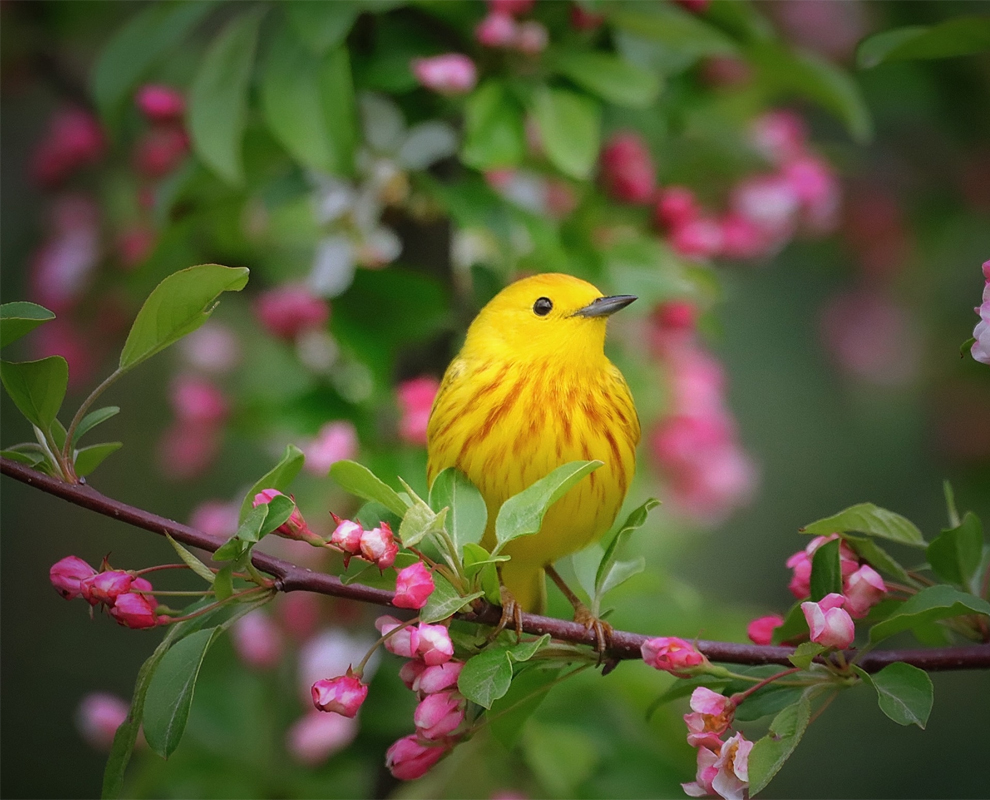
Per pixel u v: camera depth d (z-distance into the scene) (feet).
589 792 30.96
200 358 39.63
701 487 38.65
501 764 32.32
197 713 33.24
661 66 33.37
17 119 48.73
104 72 30.96
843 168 43.57
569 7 29.94
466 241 34.40
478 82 30.04
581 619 27.09
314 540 18.75
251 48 28.96
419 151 31.22
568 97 28.86
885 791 46.19
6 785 44.09
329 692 18.40
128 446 47.88
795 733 17.92
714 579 50.24
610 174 33.81
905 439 50.75
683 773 31.68
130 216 40.34
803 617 20.89
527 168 33.09
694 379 38.47
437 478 20.77
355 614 35.09
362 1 27.58
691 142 37.40
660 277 33.32
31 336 42.27
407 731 31.48
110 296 39.93
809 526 20.56
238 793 31.94
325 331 33.86
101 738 32.01
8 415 43.50
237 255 36.47
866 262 49.70
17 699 45.39
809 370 51.96
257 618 34.55
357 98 31.37
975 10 42.50
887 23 43.37
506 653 18.52
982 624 20.81
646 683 31.32
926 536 49.21
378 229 32.30
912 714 17.71
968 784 45.65
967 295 50.49
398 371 34.60
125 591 18.22
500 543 19.15
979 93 44.09
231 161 28.30
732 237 38.70
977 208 48.34
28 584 46.85
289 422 32.09
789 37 43.98
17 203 47.83
